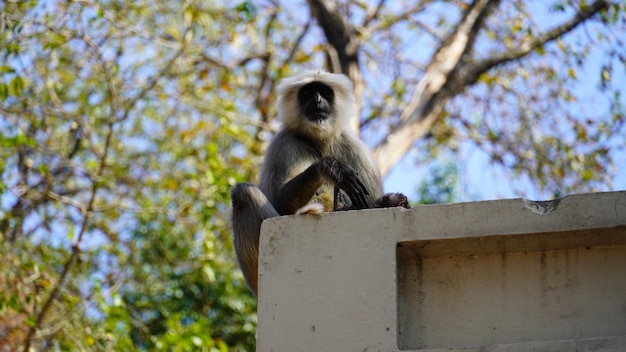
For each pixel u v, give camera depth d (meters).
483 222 5.10
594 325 4.95
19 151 14.16
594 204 5.02
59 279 12.02
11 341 12.08
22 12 12.92
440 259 5.23
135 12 14.79
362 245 5.18
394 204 6.59
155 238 14.48
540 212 5.08
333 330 5.04
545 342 4.75
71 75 14.47
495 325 5.05
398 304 5.12
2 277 12.01
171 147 14.66
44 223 14.29
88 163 13.92
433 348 4.99
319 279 5.16
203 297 14.70
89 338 12.01
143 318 14.50
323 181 7.32
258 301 5.18
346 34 15.16
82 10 12.97
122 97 14.31
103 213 14.35
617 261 5.05
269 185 8.44
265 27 16.30
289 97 8.89
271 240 5.30
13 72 11.52
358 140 8.89
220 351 12.24
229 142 15.06
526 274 5.12
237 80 15.71
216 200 13.07
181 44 14.05
